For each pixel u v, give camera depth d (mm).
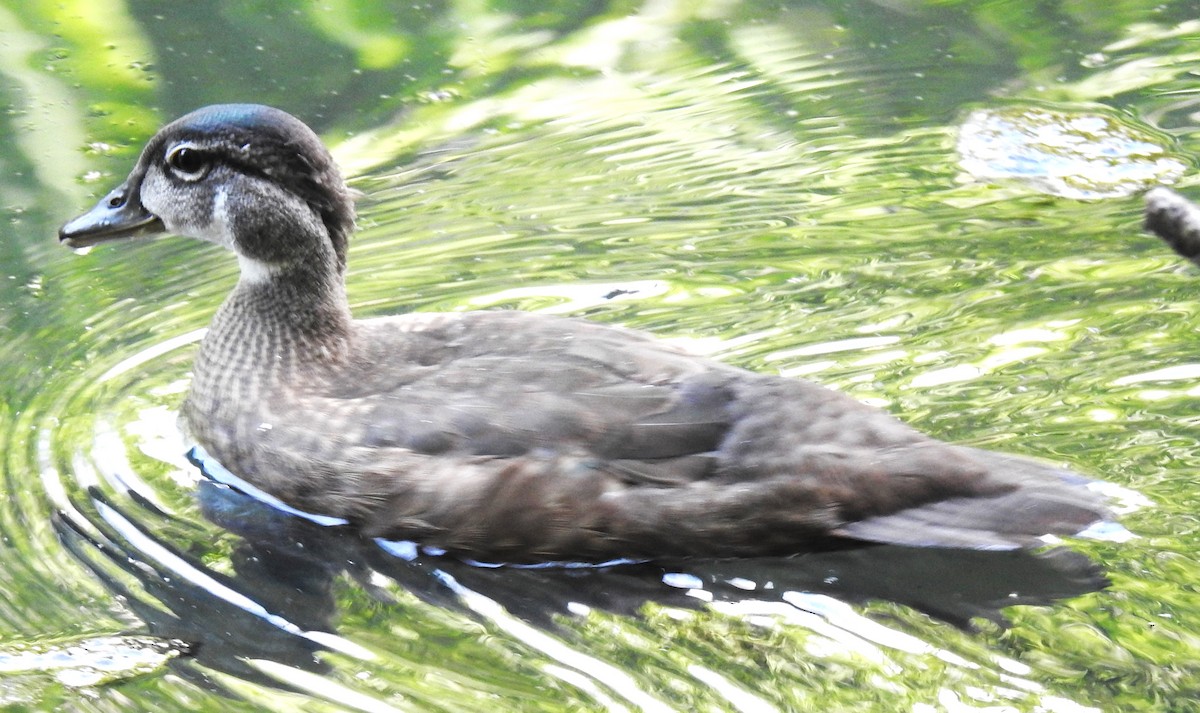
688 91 17172
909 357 11695
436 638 9055
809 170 15242
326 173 11117
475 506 9688
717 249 13766
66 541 10117
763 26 18703
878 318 12344
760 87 17141
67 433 11438
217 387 10984
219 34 18359
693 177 15227
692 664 8664
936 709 8125
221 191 11180
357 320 11406
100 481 10828
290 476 10312
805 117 16391
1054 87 16734
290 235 10930
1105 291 12508
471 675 8656
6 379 12219
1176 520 9602
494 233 14281
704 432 9734
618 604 9359
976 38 18125
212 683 8633
